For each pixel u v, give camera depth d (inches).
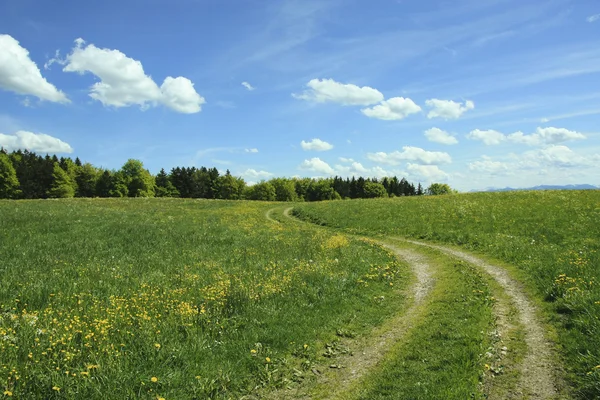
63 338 321.7
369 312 482.6
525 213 1217.4
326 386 314.2
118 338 350.6
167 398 275.6
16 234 861.2
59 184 3690.9
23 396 254.4
